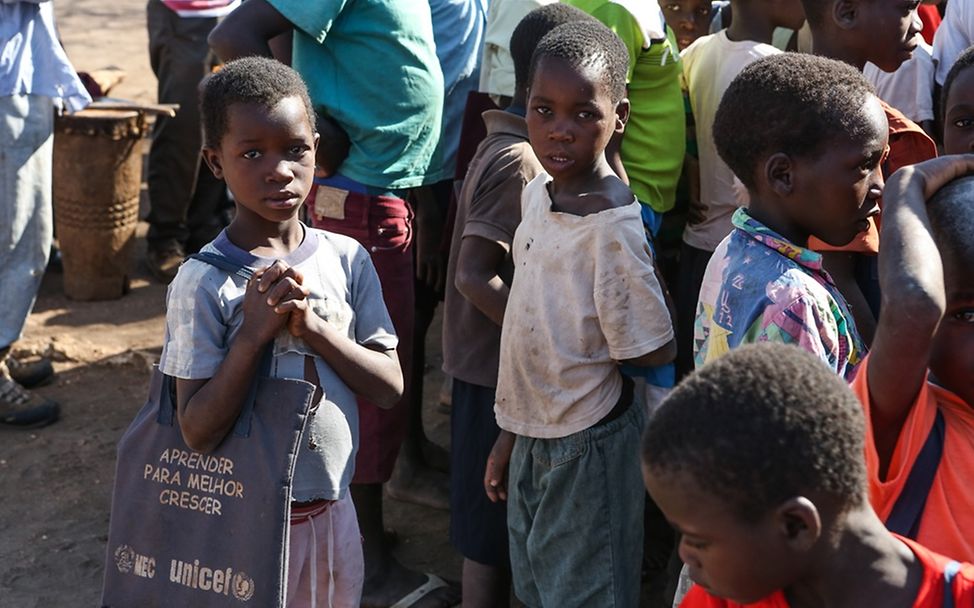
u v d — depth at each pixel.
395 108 3.56
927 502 1.75
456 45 4.32
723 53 3.56
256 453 2.47
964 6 3.89
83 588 3.81
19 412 4.79
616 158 3.24
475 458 3.30
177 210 6.56
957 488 1.74
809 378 1.42
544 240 2.80
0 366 4.83
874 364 1.70
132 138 6.08
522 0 3.71
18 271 4.77
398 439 3.66
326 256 2.69
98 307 6.18
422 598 3.66
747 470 1.36
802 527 1.38
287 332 2.55
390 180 3.62
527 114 2.81
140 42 12.55
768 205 2.32
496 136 3.22
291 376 2.56
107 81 6.93
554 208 2.80
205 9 6.28
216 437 2.48
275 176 2.55
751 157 2.29
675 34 4.34
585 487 2.82
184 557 2.54
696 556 1.45
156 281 6.59
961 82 2.54
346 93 3.55
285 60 3.81
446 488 4.29
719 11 4.86
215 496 2.51
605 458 2.82
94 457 4.61
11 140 4.61
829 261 2.67
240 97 2.53
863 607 1.45
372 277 2.79
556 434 2.84
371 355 2.67
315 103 3.57
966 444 1.76
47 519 4.19
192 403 2.47
